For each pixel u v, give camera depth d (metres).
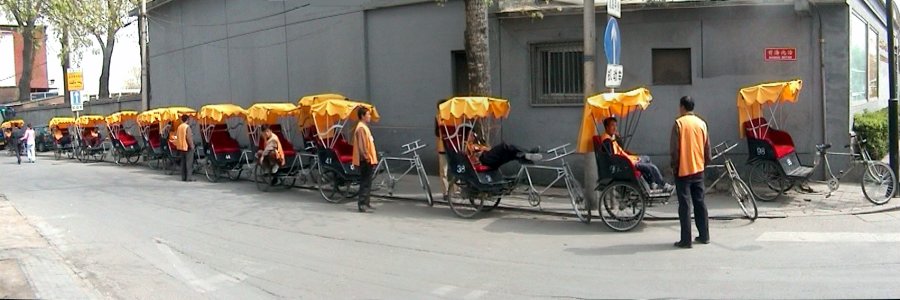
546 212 11.93
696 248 9.02
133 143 25.17
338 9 18.92
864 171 11.83
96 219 12.49
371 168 12.95
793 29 13.40
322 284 7.79
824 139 13.36
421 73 17.05
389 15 17.64
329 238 10.38
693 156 9.08
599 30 14.45
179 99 28.08
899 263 7.95
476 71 13.38
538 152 12.32
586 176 11.66
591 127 10.83
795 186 12.60
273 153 15.88
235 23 23.72
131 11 30.61
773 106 13.52
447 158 12.20
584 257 8.72
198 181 18.77
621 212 10.39
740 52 13.61
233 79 24.09
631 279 7.59
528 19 14.93
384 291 7.43
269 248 9.75
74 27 17.44
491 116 12.95
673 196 12.77
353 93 18.64
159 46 29.53
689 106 9.29
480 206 11.92
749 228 10.22
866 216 10.83
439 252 9.25
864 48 15.70
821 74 13.29
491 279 7.79
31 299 7.13
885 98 20.33
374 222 11.69
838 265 7.91
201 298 7.36
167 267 8.77
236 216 12.55
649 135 14.16
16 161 29.69
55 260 9.09
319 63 19.78
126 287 7.83
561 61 14.89
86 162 27.62
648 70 14.09
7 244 10.12
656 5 13.74
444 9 16.50
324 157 14.05
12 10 15.36
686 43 13.86
